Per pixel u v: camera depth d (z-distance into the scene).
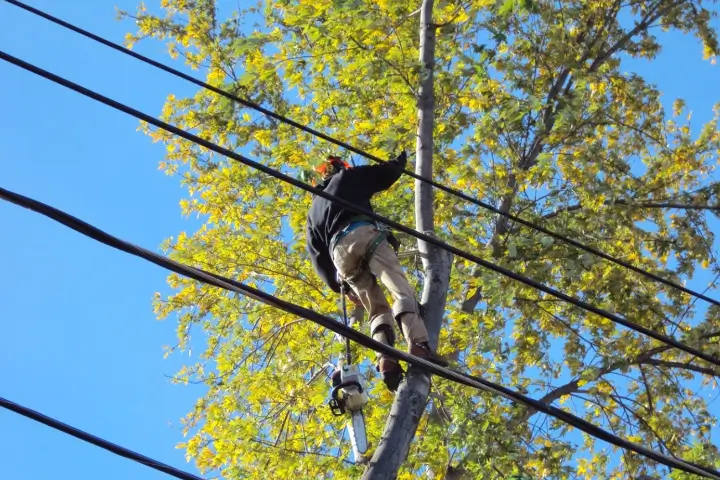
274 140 21.81
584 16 23.09
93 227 8.13
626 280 20.45
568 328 20.39
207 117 22.55
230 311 21.62
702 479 17.38
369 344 9.12
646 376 21.11
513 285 19.16
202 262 21.78
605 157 21.80
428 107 15.30
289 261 21.27
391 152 17.36
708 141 22.72
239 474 18.97
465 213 20.00
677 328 20.95
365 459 17.89
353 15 17.00
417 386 12.91
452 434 17.02
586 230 19.98
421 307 13.23
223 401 21.02
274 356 21.44
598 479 20.56
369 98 19.84
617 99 22.55
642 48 22.98
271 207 21.84
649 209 22.20
